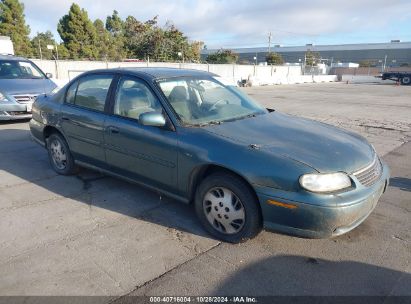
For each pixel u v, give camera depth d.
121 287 2.59
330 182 2.73
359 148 3.25
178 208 3.90
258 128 3.43
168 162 3.41
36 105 5.21
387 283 2.66
